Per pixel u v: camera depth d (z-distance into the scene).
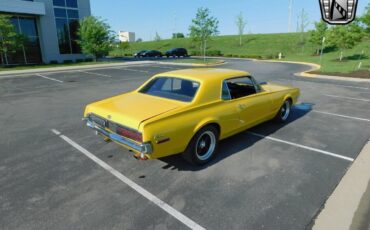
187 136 3.96
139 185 3.79
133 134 3.62
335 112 7.82
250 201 3.40
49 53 27.73
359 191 3.60
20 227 2.94
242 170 4.22
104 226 2.95
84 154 4.86
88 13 30.47
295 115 7.49
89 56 31.20
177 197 3.50
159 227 2.93
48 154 4.87
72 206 3.31
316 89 11.92
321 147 5.15
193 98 4.17
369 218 3.05
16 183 3.86
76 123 6.82
